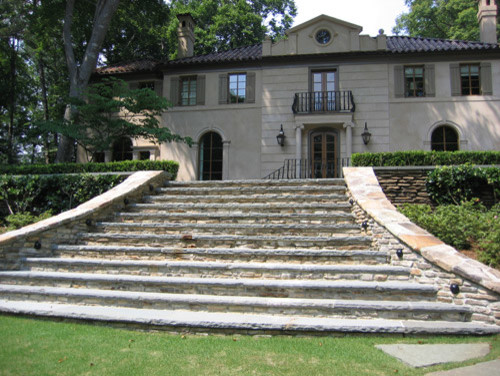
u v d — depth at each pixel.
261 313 4.24
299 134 15.55
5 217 9.52
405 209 7.56
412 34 29.48
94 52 15.22
